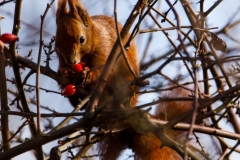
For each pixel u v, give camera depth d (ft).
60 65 37.68
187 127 26.96
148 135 37.65
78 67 32.22
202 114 28.76
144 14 27.91
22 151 26.55
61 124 31.58
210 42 27.94
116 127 28.58
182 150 24.54
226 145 34.78
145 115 25.20
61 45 36.86
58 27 37.47
